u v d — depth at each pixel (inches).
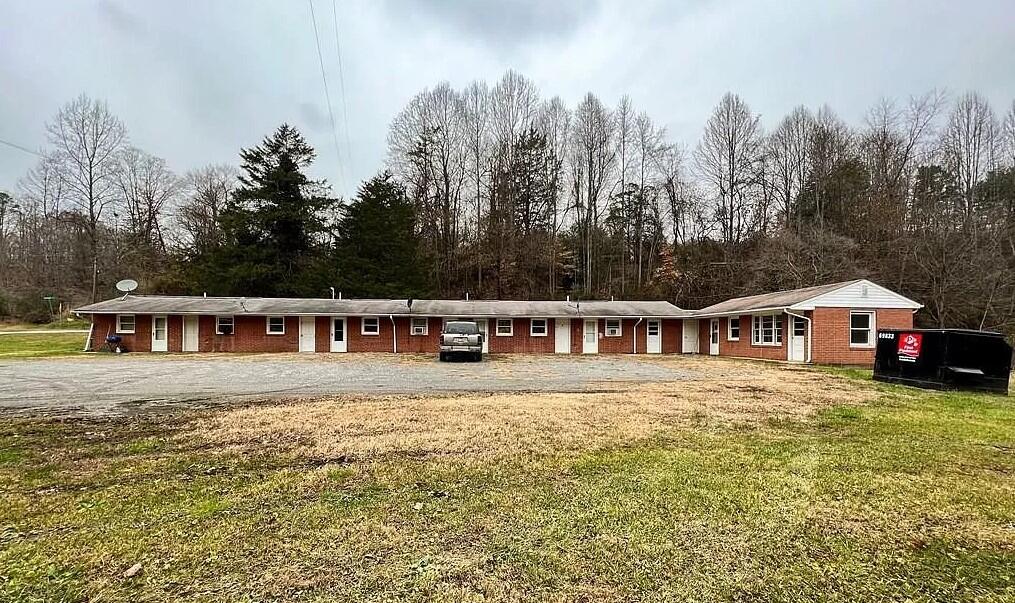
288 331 992.9
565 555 120.3
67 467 188.1
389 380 494.6
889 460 205.5
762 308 823.1
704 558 120.0
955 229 1051.3
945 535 134.5
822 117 1362.0
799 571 114.3
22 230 1560.0
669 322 1101.1
